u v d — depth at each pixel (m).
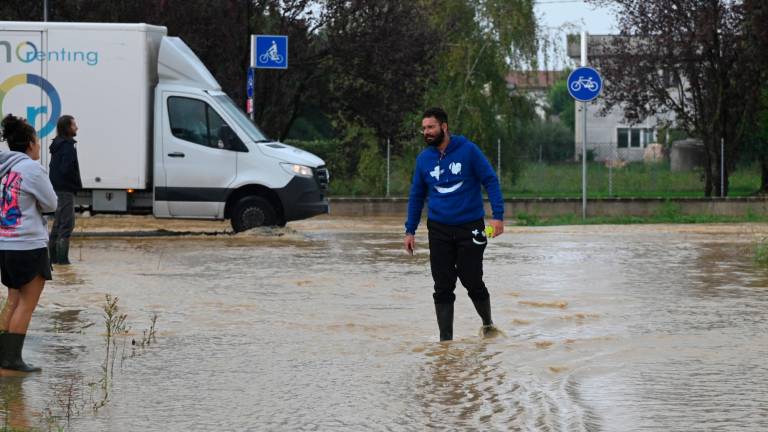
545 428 8.04
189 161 26.42
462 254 12.05
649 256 21.23
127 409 8.88
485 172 12.00
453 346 11.59
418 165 12.23
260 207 26.75
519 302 14.80
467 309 14.38
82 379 10.05
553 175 50.50
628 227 30.23
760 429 7.94
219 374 10.26
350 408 8.85
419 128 45.91
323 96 40.97
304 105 42.06
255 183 26.48
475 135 54.25
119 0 37.31
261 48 30.55
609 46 46.34
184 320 13.41
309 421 8.45
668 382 9.57
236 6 37.19
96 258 20.83
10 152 10.73
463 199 11.99
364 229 29.58
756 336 12.05
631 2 44.09
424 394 9.29
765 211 34.69
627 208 36.50
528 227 30.39
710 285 16.69
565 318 13.43
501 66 55.22
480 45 55.28
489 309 12.31
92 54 26.25
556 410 8.59
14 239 10.45
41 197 10.53
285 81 40.78
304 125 81.12
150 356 11.16
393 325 13.10
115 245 23.81
